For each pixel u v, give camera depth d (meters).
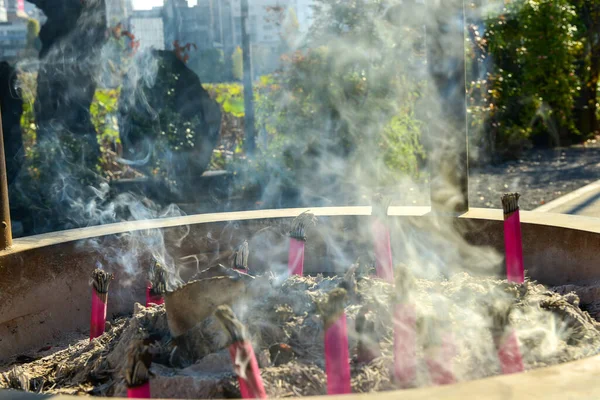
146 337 2.14
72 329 3.22
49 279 3.12
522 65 13.42
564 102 13.87
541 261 3.16
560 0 13.27
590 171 10.69
